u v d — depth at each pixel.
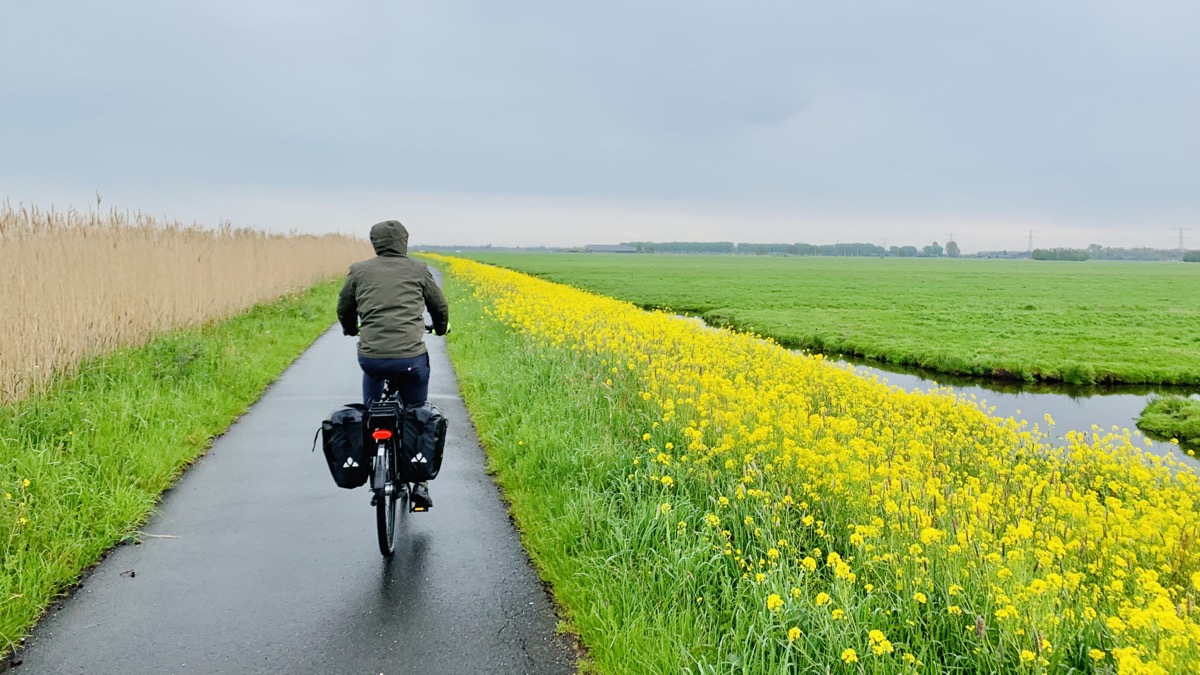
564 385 8.36
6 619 3.46
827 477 4.81
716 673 3.04
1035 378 17.06
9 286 7.66
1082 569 4.01
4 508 4.33
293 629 3.59
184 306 11.59
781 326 25.80
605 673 3.19
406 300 4.74
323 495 5.54
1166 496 5.72
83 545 4.33
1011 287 59.09
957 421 8.27
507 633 3.59
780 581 3.63
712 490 5.00
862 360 20.09
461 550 4.58
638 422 6.74
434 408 4.53
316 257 27.38
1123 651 2.56
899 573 3.62
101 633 3.50
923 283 63.66
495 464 6.27
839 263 147.50
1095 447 7.50
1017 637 3.12
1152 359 18.47
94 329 8.38
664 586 3.85
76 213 10.67
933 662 3.04
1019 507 5.00
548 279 59.16
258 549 4.54
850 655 2.83
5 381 6.38
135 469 5.61
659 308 34.22
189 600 3.86
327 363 11.70
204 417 7.38
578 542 4.48
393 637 3.53
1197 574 3.16
